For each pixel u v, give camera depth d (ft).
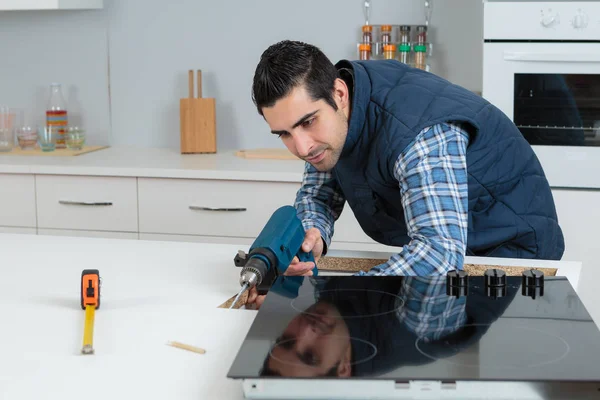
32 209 10.93
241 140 12.42
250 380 3.10
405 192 5.09
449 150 5.17
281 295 4.22
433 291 4.26
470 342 3.45
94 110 12.69
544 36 9.54
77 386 3.50
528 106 9.78
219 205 10.43
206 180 10.39
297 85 5.01
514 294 4.17
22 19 12.62
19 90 12.78
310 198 6.73
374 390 3.08
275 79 5.01
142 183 10.57
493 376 3.05
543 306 3.95
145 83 12.50
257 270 4.61
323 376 3.07
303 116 5.09
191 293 4.98
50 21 12.56
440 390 3.07
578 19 9.36
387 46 11.21
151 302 4.77
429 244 4.82
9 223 11.03
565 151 9.82
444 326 3.67
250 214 10.37
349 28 11.86
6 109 11.90
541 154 9.90
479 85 11.67
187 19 12.23
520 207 6.29
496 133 5.90
